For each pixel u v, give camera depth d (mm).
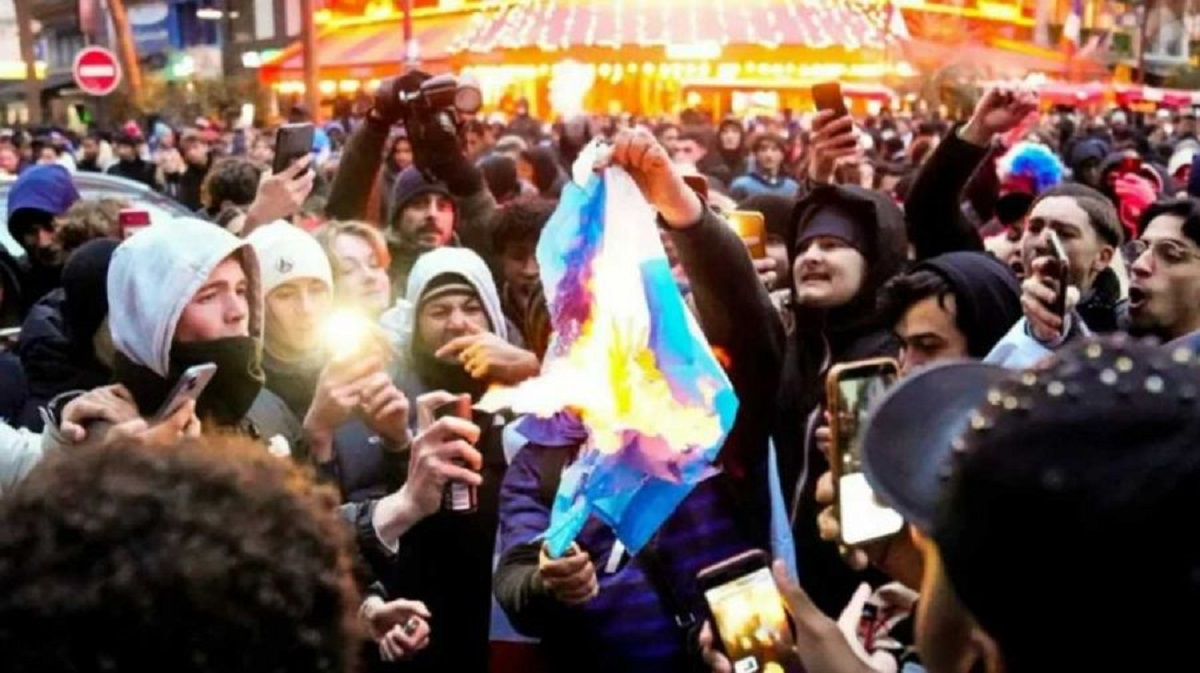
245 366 2646
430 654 3086
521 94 29359
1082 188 4109
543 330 3627
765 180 9406
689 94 26234
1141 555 887
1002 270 3066
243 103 27734
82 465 1021
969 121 3963
